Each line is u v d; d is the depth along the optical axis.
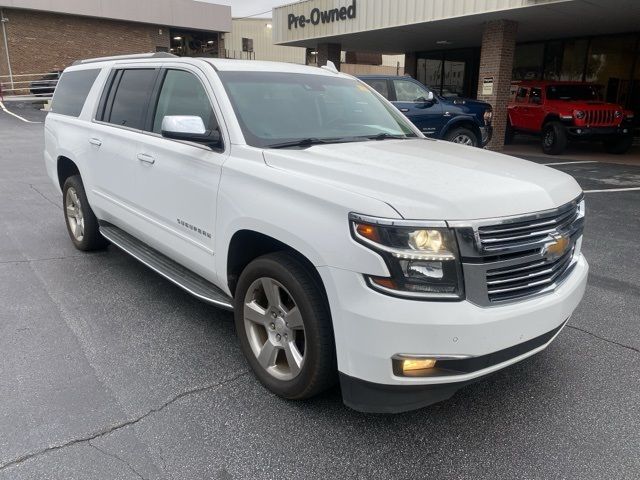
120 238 4.93
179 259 4.00
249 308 3.26
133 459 2.63
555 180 3.12
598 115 14.68
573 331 4.11
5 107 25.61
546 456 2.73
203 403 3.11
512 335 2.62
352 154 3.28
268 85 3.89
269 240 3.20
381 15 17.34
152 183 4.05
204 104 3.73
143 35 35.19
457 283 2.49
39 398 3.10
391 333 2.47
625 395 3.27
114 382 3.29
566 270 3.09
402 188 2.64
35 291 4.64
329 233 2.62
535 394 3.27
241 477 2.54
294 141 3.51
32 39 31.27
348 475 2.58
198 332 3.98
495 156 3.62
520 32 18.17
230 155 3.37
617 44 18.05
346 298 2.56
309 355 2.85
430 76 24.80
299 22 20.75
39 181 9.65
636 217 7.58
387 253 2.45
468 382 2.63
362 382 2.62
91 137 4.98
